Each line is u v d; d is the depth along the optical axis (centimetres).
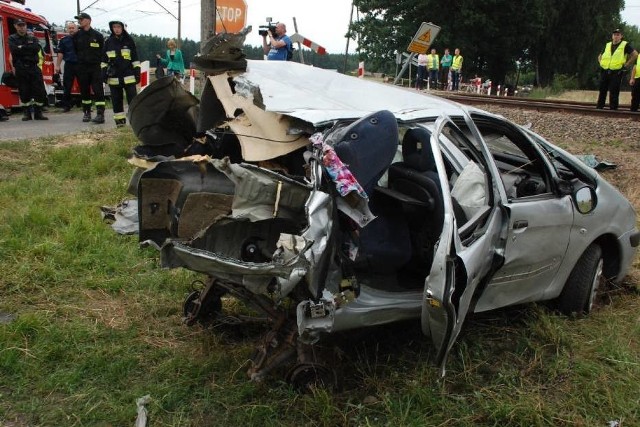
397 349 394
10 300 439
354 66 5081
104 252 525
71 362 364
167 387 338
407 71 3722
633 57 1427
